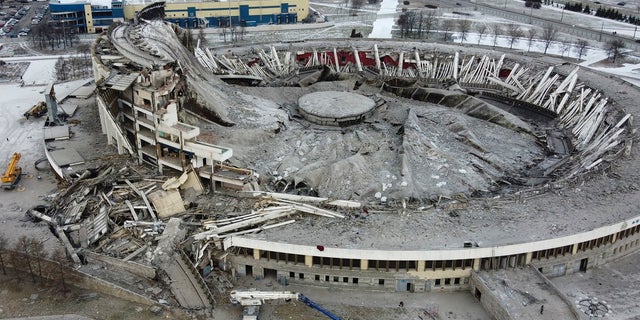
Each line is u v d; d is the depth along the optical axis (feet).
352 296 265.75
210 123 375.86
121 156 361.10
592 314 251.39
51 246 277.23
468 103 448.65
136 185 322.34
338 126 402.72
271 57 569.23
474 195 326.65
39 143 411.13
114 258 268.41
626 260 295.89
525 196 307.37
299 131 391.04
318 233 274.16
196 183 317.01
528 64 548.31
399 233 274.16
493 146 394.11
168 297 252.21
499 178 351.46
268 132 376.89
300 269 269.64
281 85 493.36
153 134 338.13
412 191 316.19
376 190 320.50
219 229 278.05
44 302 250.98
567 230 276.82
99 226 288.30
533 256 272.92
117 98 367.04
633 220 285.84
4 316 241.35
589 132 414.62
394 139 376.27
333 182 329.31
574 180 323.98
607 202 304.09
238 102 415.64
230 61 552.41
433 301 263.08
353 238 269.85
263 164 351.67
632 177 334.03
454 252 258.37
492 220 286.46
